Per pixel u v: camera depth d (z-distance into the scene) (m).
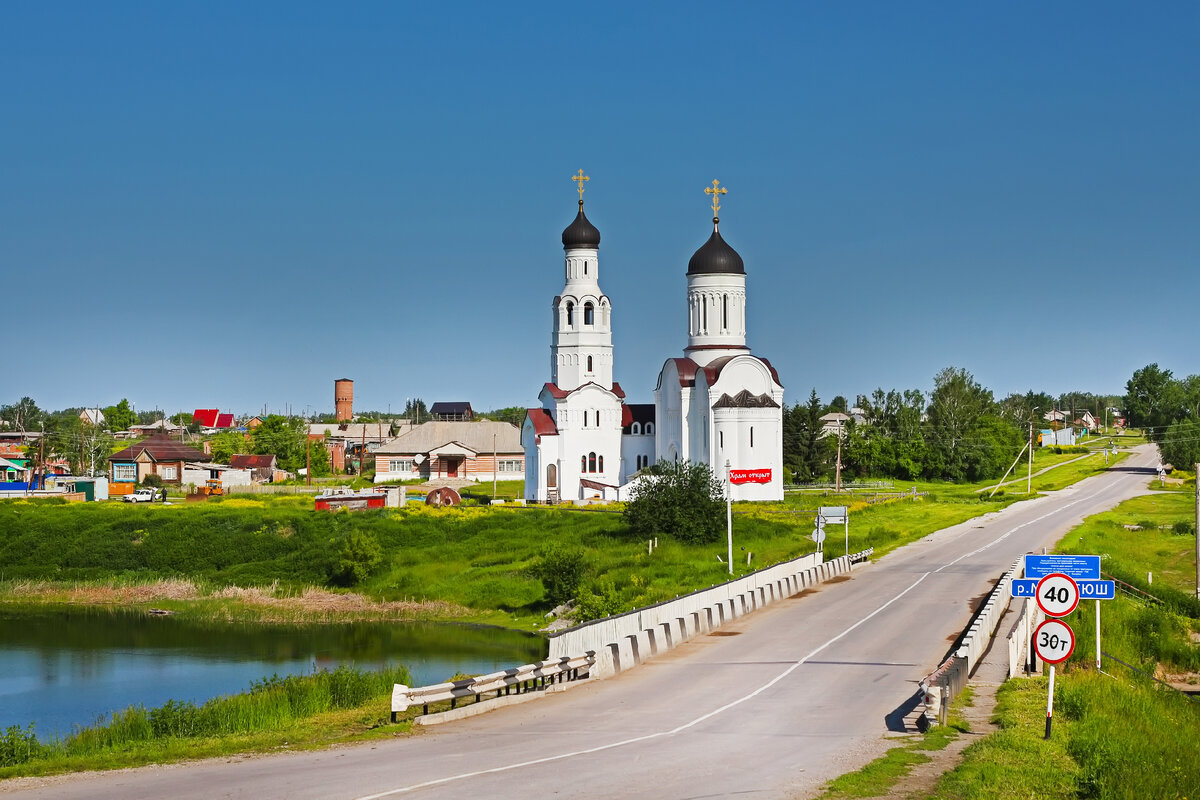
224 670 63.16
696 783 26.27
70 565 100.38
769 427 127.88
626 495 132.75
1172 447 172.75
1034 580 36.62
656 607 52.44
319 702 42.56
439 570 92.12
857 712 35.84
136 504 121.25
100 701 55.81
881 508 125.62
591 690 40.44
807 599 65.12
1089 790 26.48
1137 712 38.72
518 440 172.00
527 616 78.50
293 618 80.06
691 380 133.00
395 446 173.12
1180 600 71.56
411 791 25.41
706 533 94.62
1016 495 141.38
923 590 67.94
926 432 186.12
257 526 105.25
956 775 26.66
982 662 44.12
